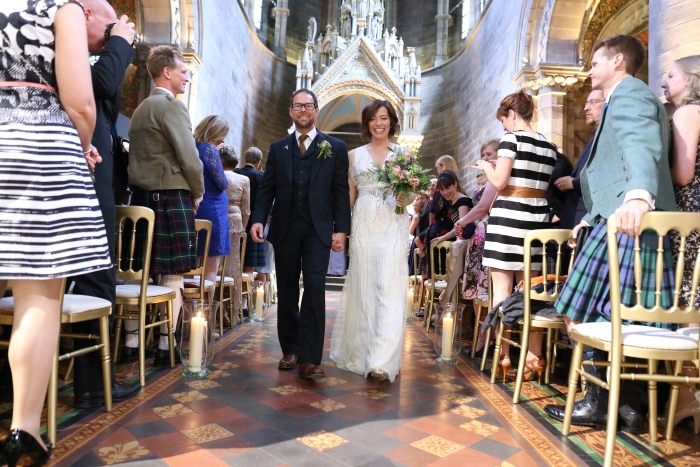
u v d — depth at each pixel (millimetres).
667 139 2188
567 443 2152
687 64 2402
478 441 2154
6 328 3082
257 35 14719
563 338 3822
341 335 3533
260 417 2371
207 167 4027
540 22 9031
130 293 2799
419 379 3234
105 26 2377
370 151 3588
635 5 9625
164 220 3078
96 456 1843
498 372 3441
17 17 1532
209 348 3170
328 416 2430
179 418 2301
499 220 3279
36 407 1568
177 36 8828
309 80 14508
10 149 1482
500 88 10953
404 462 1910
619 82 2234
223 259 4500
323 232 3289
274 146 3512
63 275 1505
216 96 10914
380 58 14219
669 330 2092
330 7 18016
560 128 8836
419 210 6965
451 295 4793
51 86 1591
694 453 2059
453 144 15039
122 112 8445
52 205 1520
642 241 2213
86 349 2168
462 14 15977
